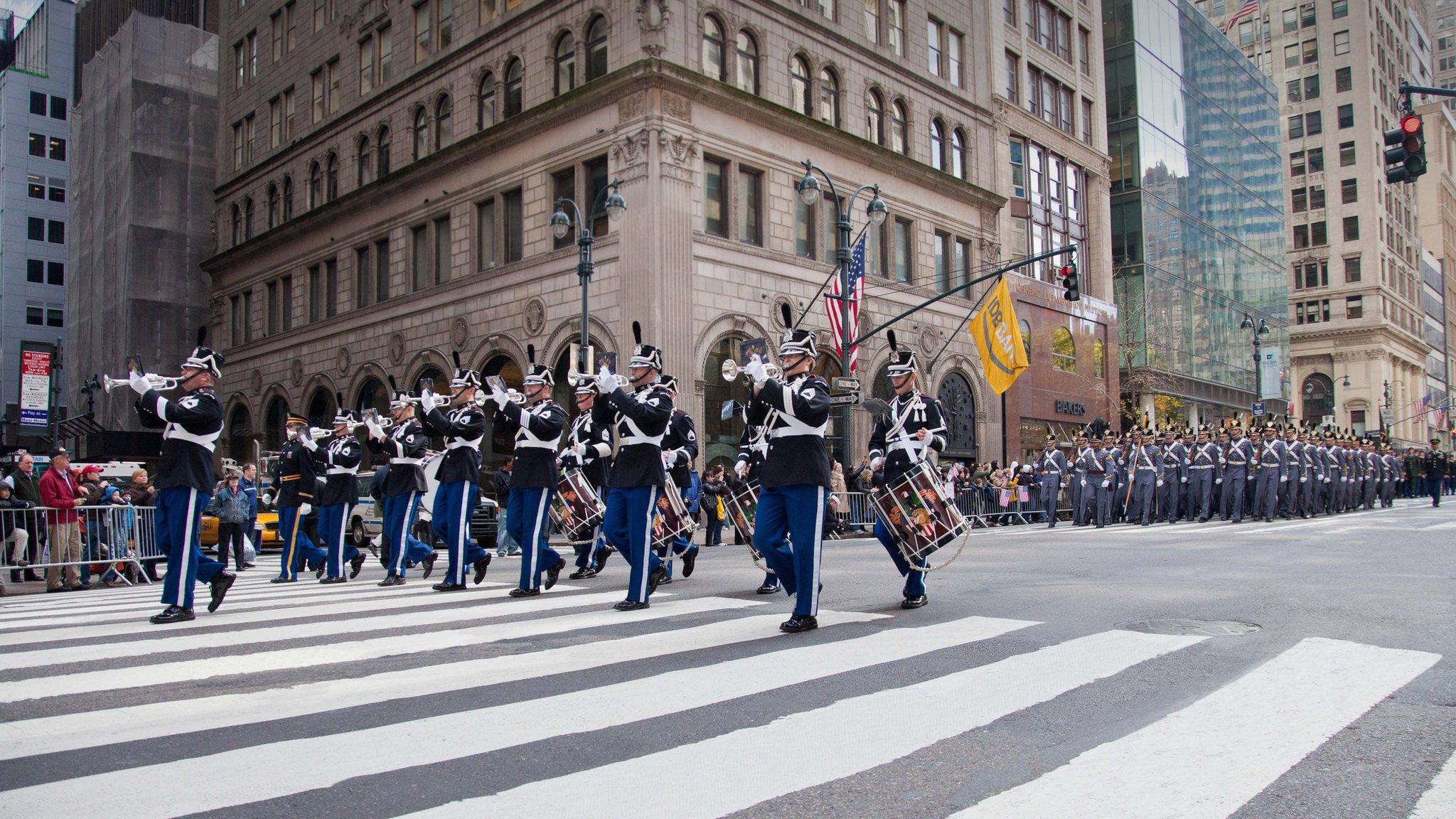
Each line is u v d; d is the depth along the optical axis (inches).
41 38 2984.7
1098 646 260.8
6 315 2755.9
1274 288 2635.3
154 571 621.0
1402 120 661.9
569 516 458.0
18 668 239.0
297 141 1582.2
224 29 1827.0
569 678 225.0
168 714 193.5
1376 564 469.4
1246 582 402.0
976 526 1119.0
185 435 331.0
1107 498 1003.9
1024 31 1694.1
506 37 1232.2
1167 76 2113.7
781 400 297.3
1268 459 952.3
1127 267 1955.0
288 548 518.9
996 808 142.1
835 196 994.1
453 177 1285.7
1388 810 141.0
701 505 885.8
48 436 2026.3
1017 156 1649.9
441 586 424.5
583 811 140.2
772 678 222.8
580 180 1123.9
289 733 179.9
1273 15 3725.4
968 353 1480.1
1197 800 145.3
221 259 1722.4
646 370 352.2
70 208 2177.7
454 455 427.8
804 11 1253.1
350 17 1509.6
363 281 1453.0
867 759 164.9
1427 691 208.5
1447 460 1936.5
